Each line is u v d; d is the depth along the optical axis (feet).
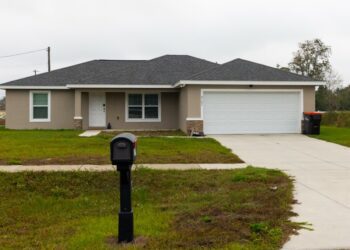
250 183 32.76
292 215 23.84
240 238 19.94
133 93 85.71
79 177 35.63
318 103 164.76
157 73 87.25
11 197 31.35
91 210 27.81
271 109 72.84
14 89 85.97
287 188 30.63
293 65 167.94
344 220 22.98
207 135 69.87
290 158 46.83
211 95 71.46
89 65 96.58
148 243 19.54
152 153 48.49
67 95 86.74
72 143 56.95
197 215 24.13
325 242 19.49
